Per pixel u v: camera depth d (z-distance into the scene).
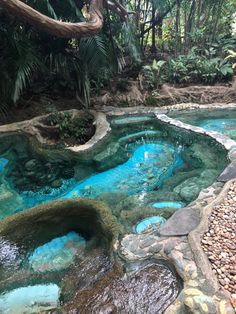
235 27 8.62
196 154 4.43
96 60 5.66
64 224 3.10
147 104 6.44
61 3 5.64
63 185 4.04
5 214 3.51
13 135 5.19
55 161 4.57
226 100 6.50
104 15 6.06
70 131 5.27
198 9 7.96
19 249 2.82
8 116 5.63
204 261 2.34
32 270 2.67
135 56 6.96
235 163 3.85
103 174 4.23
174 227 2.78
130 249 2.62
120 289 2.29
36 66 5.53
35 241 2.94
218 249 2.48
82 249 2.89
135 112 6.04
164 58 8.14
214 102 6.49
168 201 3.46
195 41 8.09
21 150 4.89
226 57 7.25
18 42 5.23
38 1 5.02
